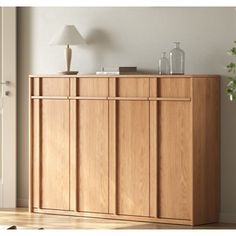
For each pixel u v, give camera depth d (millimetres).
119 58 6613
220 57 6109
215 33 6133
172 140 5930
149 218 6066
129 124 6117
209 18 6160
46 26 6980
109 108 6211
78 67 6840
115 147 6188
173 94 5898
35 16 7031
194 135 5844
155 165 6008
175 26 6320
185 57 6277
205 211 6004
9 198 7047
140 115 6055
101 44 6707
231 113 6070
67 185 6488
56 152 6531
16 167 7090
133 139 6102
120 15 6598
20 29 7098
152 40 6438
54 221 6191
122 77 6129
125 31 6570
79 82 6375
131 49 6543
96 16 6727
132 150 6113
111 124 6207
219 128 6102
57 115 6508
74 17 6840
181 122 5879
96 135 6297
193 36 6238
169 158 5953
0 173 7055
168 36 6359
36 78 6602
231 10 6055
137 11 6504
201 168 5934
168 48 6359
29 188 6691
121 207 6207
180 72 6074
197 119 5867
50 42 6668
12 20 6957
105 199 6285
